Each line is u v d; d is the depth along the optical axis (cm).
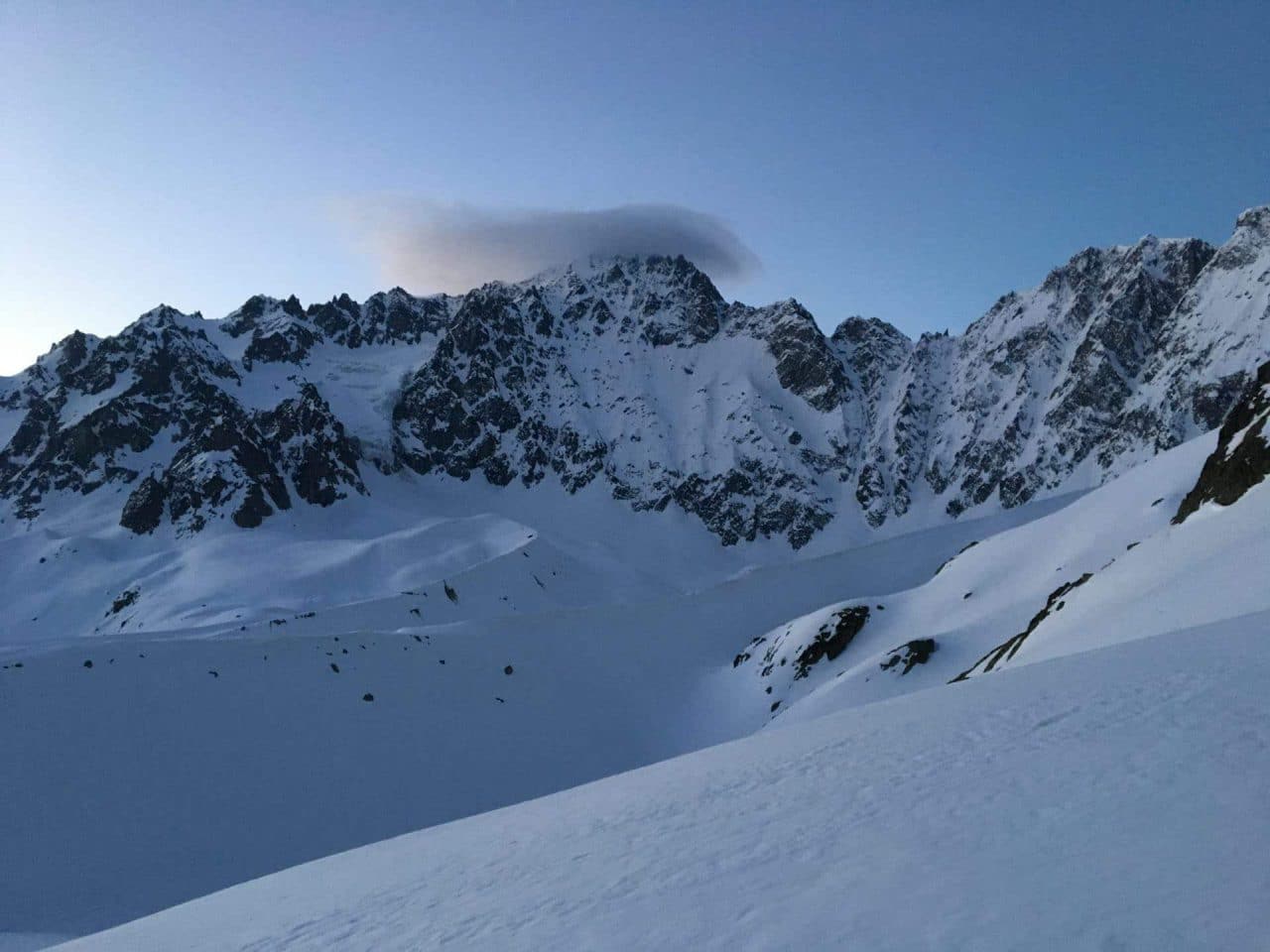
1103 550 8306
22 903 4694
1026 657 4838
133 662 7288
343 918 1409
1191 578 3731
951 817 1029
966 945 666
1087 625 4447
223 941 1469
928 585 11569
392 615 15312
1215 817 829
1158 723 1239
